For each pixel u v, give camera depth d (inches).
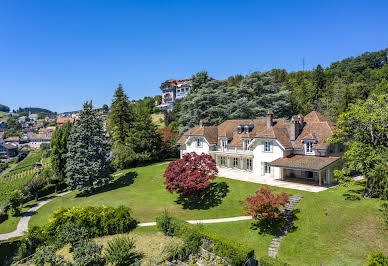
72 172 1808.6
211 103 2696.9
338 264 770.2
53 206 1678.2
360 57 5452.8
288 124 1699.1
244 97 2544.3
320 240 887.7
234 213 1184.2
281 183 1435.8
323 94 3799.2
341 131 1137.4
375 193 1061.8
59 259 816.3
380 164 1023.0
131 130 2556.6
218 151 1956.2
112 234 1051.9
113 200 1515.7
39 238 1043.3
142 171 2107.5
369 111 1107.3
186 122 2807.6
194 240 876.0
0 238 1232.8
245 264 735.7
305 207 1098.1
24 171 3949.3
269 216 984.3
